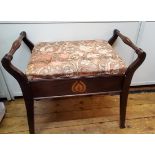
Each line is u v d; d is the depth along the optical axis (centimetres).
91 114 119
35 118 117
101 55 93
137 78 140
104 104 127
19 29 107
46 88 87
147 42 123
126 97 96
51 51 98
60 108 124
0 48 112
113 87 91
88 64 86
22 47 113
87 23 110
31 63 89
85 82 87
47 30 110
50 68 84
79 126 111
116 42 119
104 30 114
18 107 126
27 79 83
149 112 121
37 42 114
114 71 86
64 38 114
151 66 134
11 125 112
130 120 115
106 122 114
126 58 128
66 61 88
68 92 90
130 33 117
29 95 87
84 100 131
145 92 138
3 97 131
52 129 109
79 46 103
